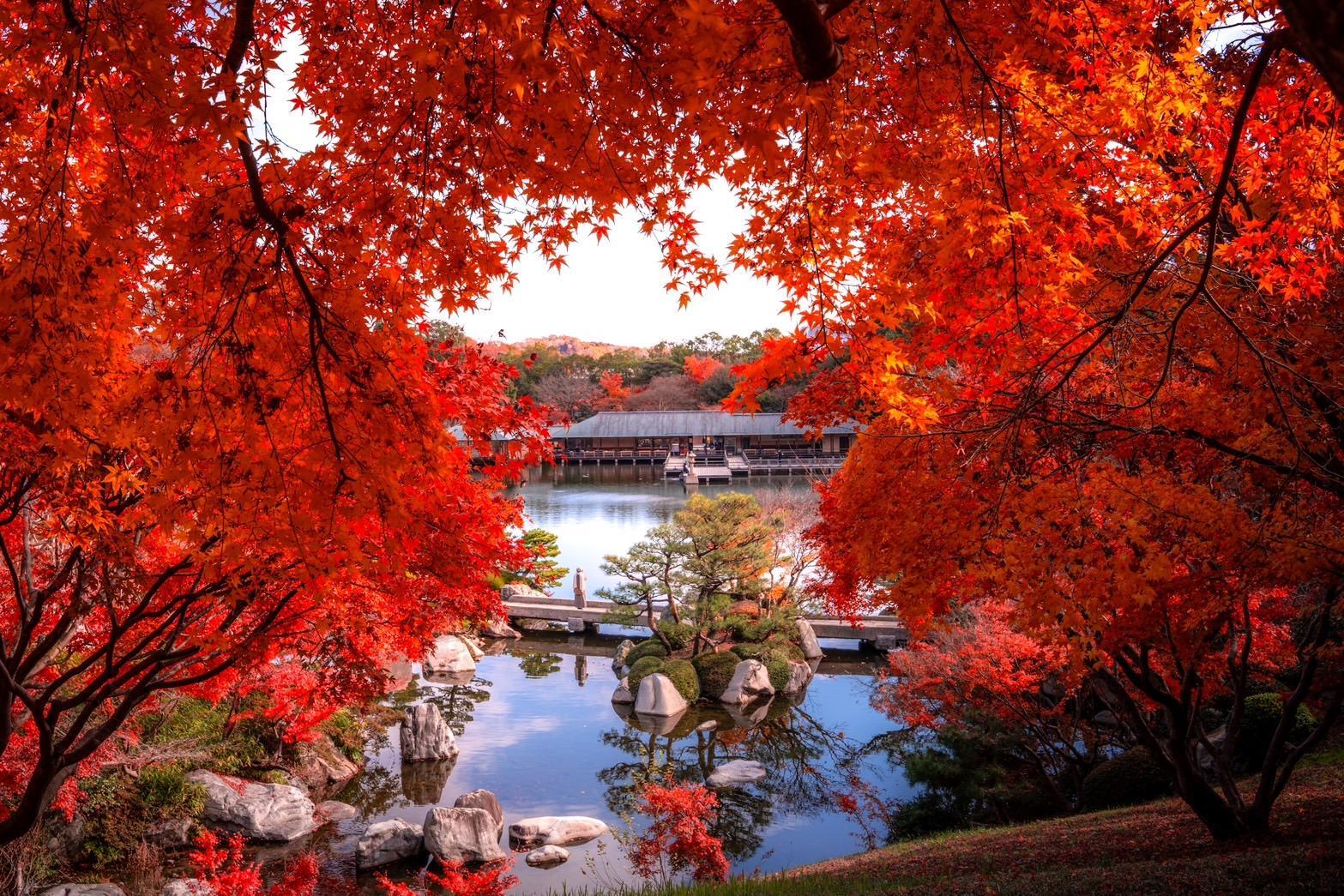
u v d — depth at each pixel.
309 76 3.41
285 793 12.44
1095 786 10.88
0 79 2.72
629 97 2.75
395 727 17.16
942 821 11.90
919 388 4.78
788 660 20.12
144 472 4.67
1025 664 11.23
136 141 3.09
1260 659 8.20
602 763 15.39
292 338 3.04
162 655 5.43
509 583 26.88
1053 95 3.69
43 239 2.54
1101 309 4.74
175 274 3.09
